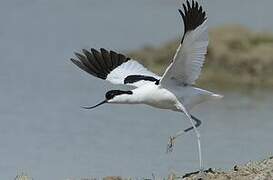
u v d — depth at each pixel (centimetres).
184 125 1680
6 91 1997
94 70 1238
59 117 1745
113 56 1249
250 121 1698
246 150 1452
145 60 2316
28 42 2581
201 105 1888
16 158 1413
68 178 1259
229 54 2209
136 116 1773
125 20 2869
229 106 1869
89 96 1966
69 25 2814
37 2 3044
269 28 2577
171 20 2844
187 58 1131
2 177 1296
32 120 1717
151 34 2684
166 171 1314
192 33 1095
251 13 2797
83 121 1714
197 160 1388
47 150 1475
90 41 2616
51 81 2120
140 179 1237
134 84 1194
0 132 1612
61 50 2500
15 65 2297
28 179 1239
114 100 1171
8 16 2866
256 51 2216
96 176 1293
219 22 2694
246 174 1096
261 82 2139
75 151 1456
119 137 1567
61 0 3123
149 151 1458
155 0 3122
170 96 1165
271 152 1427
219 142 1517
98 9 3028
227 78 2162
